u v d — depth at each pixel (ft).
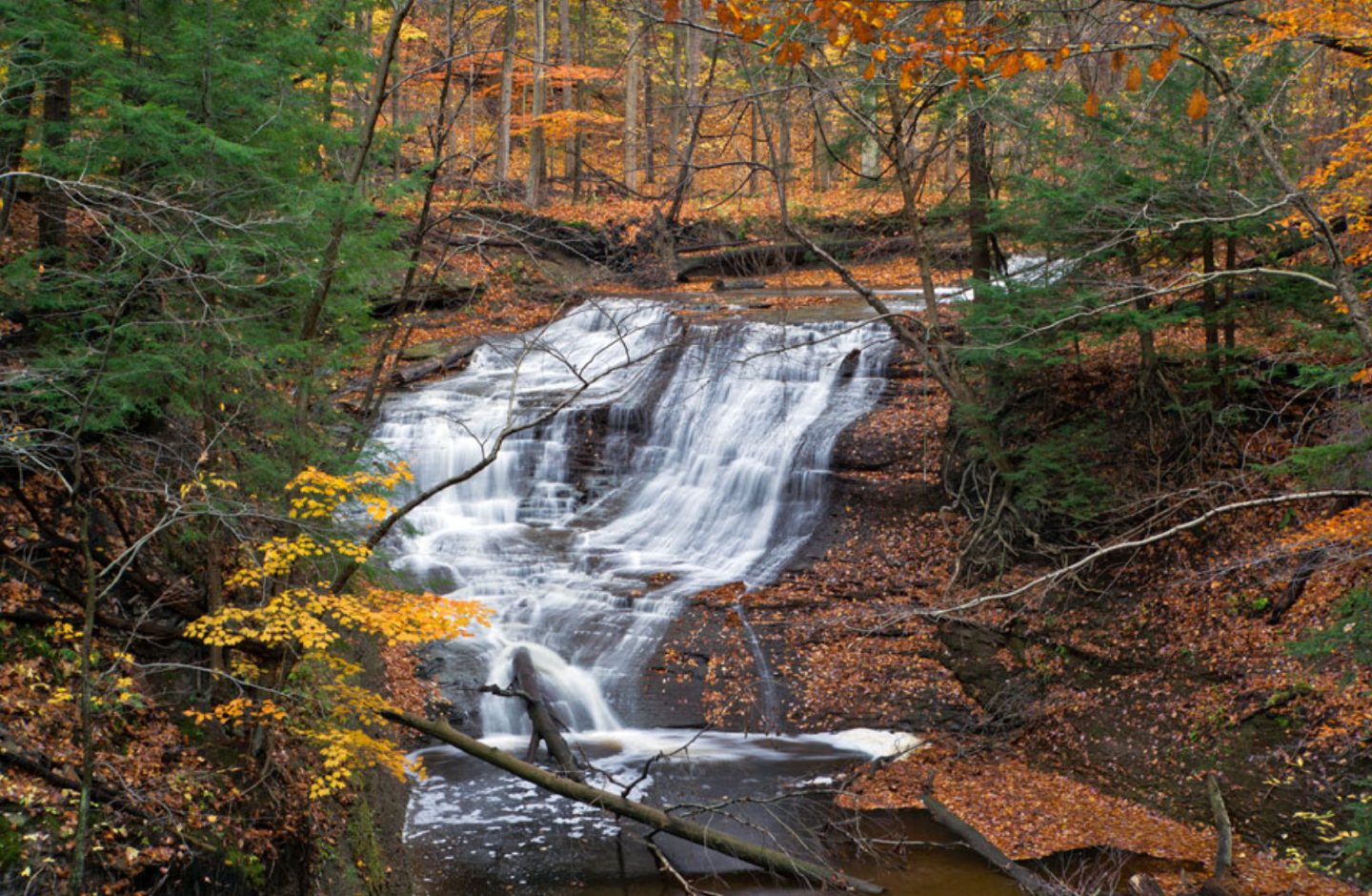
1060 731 48.78
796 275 109.50
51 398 29.17
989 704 51.21
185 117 29.84
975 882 37.76
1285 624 47.24
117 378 29.12
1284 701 43.91
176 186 30.37
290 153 34.73
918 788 45.24
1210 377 54.44
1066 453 55.93
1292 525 50.72
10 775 25.98
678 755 48.11
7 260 36.81
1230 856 38.40
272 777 32.24
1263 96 43.73
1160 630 50.98
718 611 59.41
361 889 33.37
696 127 59.52
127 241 27.37
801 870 37.29
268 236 29.91
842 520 65.87
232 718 32.07
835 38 22.15
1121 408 59.31
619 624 58.59
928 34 23.25
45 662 29.86
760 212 114.73
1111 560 55.21
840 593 60.39
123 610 33.65
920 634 56.54
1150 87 48.70
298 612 28.78
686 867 38.40
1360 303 24.53
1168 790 43.60
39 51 30.71
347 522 35.17
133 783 28.25
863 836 41.11
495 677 53.57
